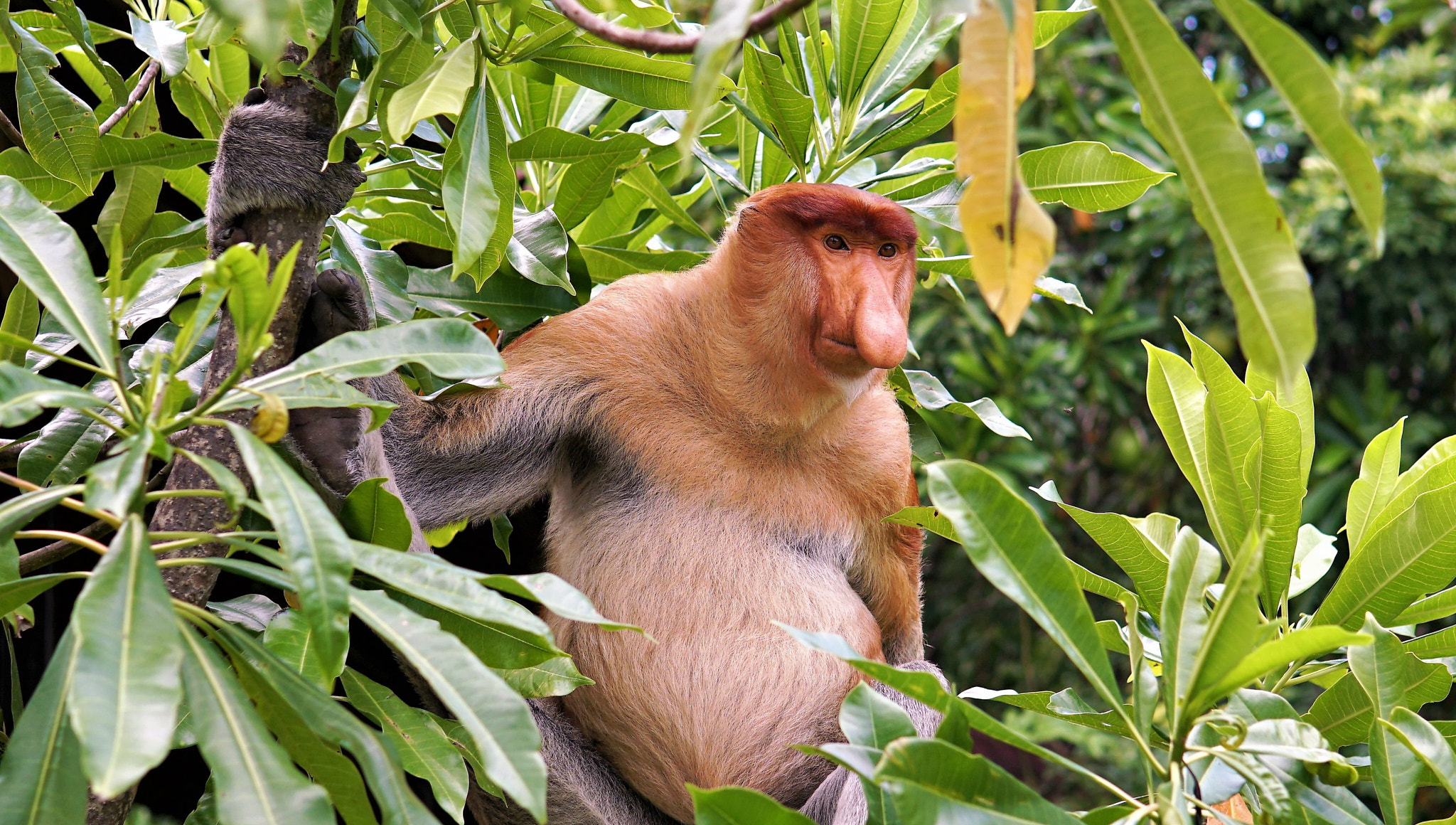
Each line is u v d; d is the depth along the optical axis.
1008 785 2.57
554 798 4.14
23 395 2.27
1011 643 13.04
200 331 2.37
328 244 4.43
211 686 2.24
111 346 2.45
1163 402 3.89
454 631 3.04
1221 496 3.71
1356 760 3.51
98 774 1.84
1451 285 11.88
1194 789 3.42
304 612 2.13
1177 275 12.01
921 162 4.98
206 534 2.46
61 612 5.42
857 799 3.94
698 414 4.27
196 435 2.91
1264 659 2.55
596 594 4.21
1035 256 2.11
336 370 2.55
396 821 2.30
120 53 5.69
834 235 4.17
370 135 3.50
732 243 4.30
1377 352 13.33
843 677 4.25
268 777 2.16
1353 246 11.77
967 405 4.97
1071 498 12.90
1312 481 12.49
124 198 4.25
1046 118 11.89
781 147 4.45
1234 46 12.81
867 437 4.51
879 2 4.49
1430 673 3.40
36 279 2.49
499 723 2.27
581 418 4.29
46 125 3.77
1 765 2.25
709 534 4.22
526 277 4.18
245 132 3.21
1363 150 2.05
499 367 2.64
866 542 4.59
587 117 4.96
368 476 3.49
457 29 3.48
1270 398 3.56
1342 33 13.48
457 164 3.02
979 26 2.08
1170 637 2.76
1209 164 2.13
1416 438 12.23
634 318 4.32
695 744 4.15
